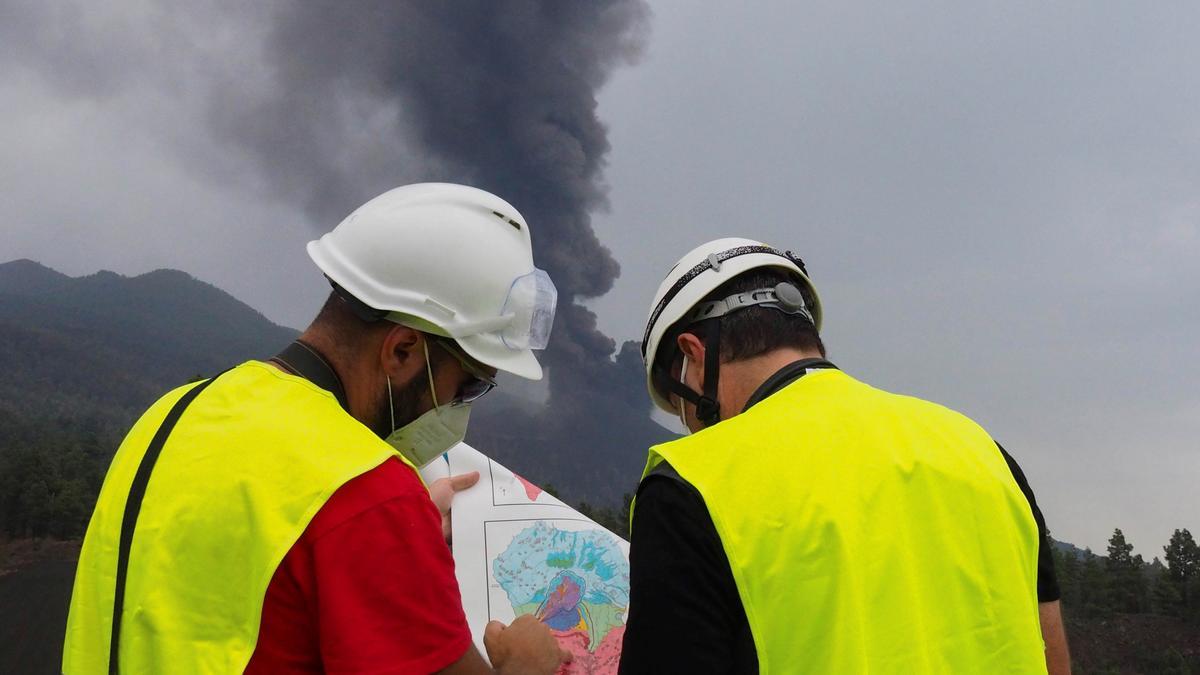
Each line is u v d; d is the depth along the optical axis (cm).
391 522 138
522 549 261
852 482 143
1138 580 2292
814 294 211
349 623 131
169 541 137
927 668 135
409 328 172
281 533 134
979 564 146
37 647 796
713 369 186
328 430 148
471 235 180
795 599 134
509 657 206
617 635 253
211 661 130
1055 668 176
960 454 156
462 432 194
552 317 207
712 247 202
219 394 156
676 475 147
